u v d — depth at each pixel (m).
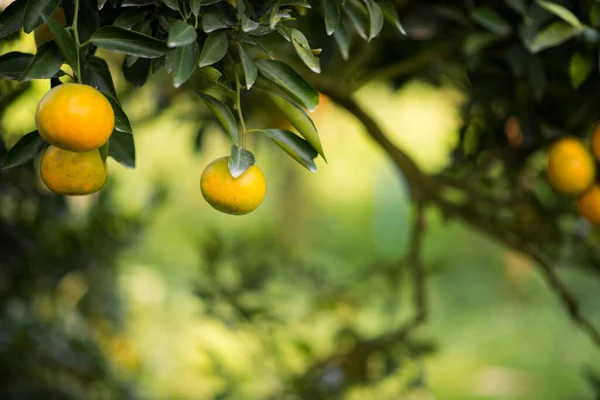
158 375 4.71
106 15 1.98
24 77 1.88
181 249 8.97
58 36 1.87
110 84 1.98
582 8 2.18
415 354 2.73
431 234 10.39
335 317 3.40
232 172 1.92
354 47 2.47
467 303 8.56
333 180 13.16
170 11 1.96
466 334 7.71
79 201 3.20
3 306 2.86
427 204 2.69
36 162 2.58
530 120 2.36
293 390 2.67
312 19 2.23
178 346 5.30
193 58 1.91
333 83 2.49
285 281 3.63
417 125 12.01
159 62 1.94
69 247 3.00
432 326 7.75
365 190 13.18
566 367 6.88
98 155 1.94
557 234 2.59
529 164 2.52
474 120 2.53
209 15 1.92
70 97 1.87
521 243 2.64
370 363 2.75
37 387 2.92
